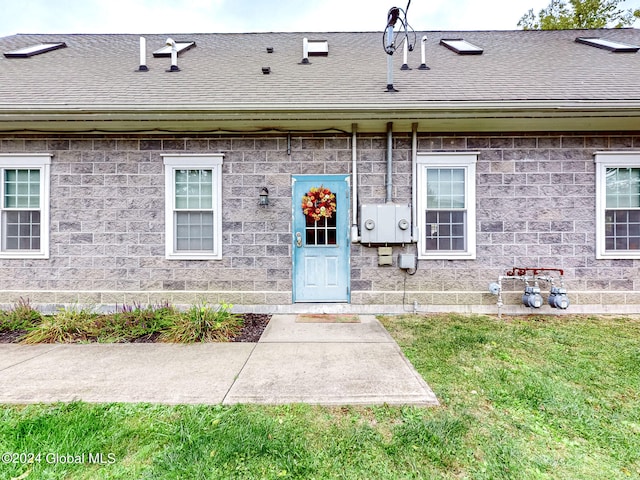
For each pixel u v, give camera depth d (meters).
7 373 3.04
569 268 5.08
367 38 8.05
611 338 3.91
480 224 5.12
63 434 2.12
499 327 4.34
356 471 1.85
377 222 4.98
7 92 4.80
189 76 5.58
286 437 2.10
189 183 5.24
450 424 2.22
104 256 5.16
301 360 3.31
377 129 5.10
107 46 7.44
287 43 7.68
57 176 5.13
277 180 5.18
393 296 5.15
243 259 5.20
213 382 2.84
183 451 1.98
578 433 2.18
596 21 12.42
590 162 5.06
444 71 5.68
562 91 4.72
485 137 5.12
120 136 5.14
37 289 5.15
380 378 2.89
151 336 4.09
